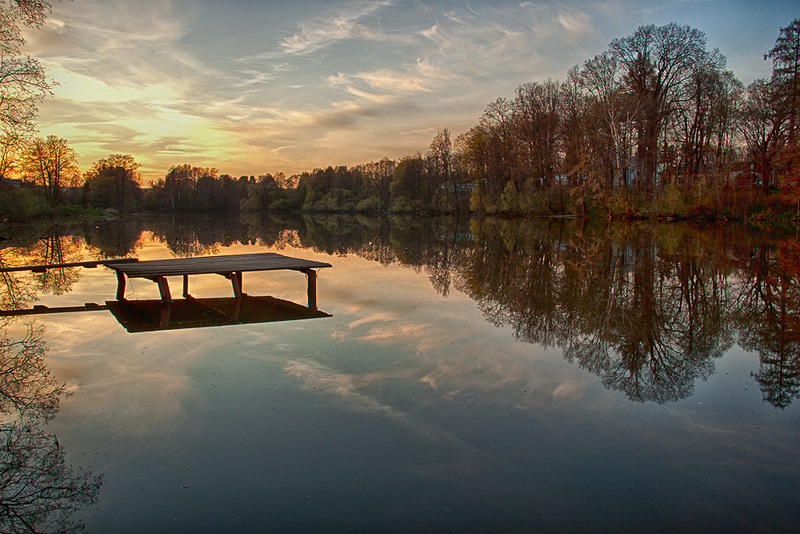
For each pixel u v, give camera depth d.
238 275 11.08
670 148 38.59
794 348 7.35
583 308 9.77
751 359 6.89
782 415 5.09
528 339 7.61
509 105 47.56
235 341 7.36
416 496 3.62
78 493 3.66
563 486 3.77
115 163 72.44
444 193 66.88
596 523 3.35
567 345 7.37
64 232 33.50
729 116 38.69
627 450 4.33
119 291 11.52
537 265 15.95
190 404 5.13
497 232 31.59
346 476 3.87
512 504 3.54
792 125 32.69
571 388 5.70
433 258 18.39
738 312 9.50
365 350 6.93
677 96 36.69
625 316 9.16
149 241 27.33
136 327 8.24
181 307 9.84
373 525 3.30
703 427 4.80
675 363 6.68
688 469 4.04
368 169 89.69
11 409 5.08
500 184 51.28
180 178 89.06
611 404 5.29
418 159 73.75
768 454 4.30
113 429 4.61
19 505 3.58
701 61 35.94
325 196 93.25
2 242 25.92
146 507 3.50
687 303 10.25
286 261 12.30
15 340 7.50
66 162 55.34
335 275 14.07
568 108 41.25
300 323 8.45
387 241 27.22
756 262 15.95
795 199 29.61
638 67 36.84
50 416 4.91
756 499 3.65
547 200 44.44
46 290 11.84
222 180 98.12
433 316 9.00
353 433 4.53
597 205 39.69
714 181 34.00
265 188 104.00
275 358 6.56
